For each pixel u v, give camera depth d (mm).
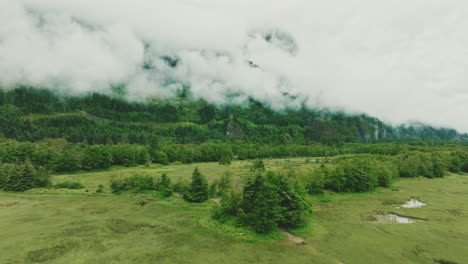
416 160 111500
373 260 34656
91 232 43250
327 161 145000
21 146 110562
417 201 67875
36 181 75438
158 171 116312
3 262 32500
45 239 39969
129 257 34531
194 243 39438
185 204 59938
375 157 140625
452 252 37219
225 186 72312
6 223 46938
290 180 51156
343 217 53688
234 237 41562
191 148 176250
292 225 45938
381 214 56156
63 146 164500
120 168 125312
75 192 70562
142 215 52812
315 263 33562
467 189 83250
